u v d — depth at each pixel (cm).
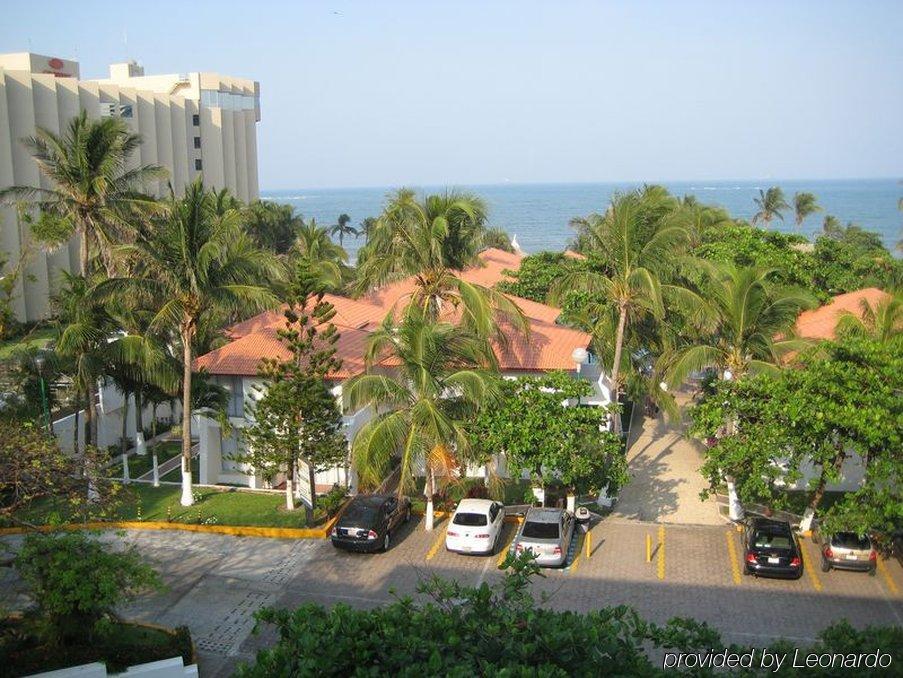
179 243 2330
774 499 2344
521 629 911
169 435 3588
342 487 2628
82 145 3130
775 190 9300
